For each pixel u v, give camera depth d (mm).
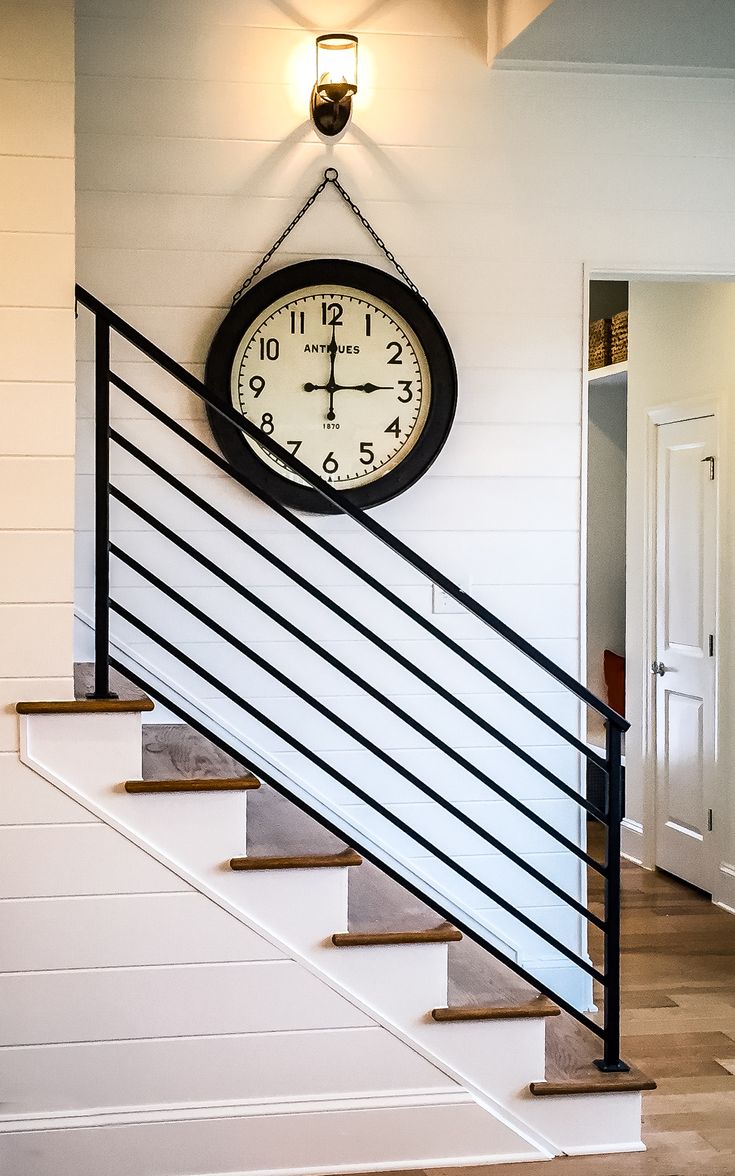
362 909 3098
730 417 5145
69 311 2758
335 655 3871
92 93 3699
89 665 3639
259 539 3826
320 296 3801
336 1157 2889
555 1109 2992
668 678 5707
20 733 2738
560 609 3982
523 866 3016
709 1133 3113
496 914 3939
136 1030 2805
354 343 3822
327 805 3865
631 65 3930
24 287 2738
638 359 5961
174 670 3805
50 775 2746
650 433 5840
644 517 5898
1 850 2738
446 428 3852
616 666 7324
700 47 3781
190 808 2809
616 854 3064
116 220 3729
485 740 3941
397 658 2945
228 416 2891
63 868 2764
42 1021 2766
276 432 3799
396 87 3855
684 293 5500
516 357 3945
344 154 3832
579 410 3973
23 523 2742
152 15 3719
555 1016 3258
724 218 4027
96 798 2768
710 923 4980
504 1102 2971
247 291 3777
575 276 3959
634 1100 3023
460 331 3916
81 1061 2787
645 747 5895
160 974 2811
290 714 3857
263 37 3775
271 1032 2863
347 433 3826
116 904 2787
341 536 3871
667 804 5730
